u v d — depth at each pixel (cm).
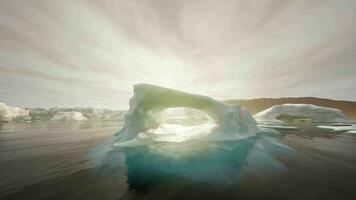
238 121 1284
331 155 862
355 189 483
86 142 1265
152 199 432
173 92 1158
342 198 436
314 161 757
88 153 913
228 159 784
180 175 600
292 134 1655
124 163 730
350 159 791
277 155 856
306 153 902
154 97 1164
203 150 916
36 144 1180
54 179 555
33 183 521
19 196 444
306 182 532
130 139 1016
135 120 1105
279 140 1297
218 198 436
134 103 1183
